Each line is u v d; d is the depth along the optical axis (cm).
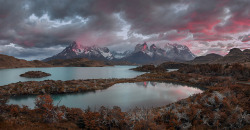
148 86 7812
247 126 1652
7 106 2327
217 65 15538
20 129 1366
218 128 1688
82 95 5512
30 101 4478
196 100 3127
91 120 1831
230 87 3722
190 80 9231
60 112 2173
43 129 1498
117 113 2117
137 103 4362
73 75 16475
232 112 1980
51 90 5797
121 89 6862
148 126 1652
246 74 10506
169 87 7531
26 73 15138
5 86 5972
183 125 1784
